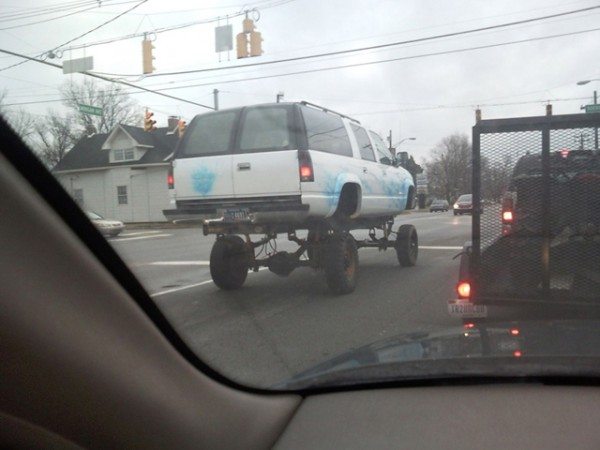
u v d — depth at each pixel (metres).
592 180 5.32
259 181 7.77
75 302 1.89
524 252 5.54
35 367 1.72
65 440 1.82
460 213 37.81
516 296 5.54
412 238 11.55
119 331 2.06
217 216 7.98
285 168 7.65
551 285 5.46
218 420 2.39
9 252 1.71
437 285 9.16
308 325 6.44
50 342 1.76
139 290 2.26
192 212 8.20
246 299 8.03
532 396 2.61
